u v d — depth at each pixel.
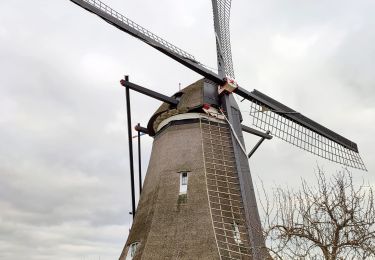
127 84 16.33
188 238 13.12
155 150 17.00
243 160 15.57
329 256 8.21
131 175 17.64
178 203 14.20
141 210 15.41
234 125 16.33
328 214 8.77
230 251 12.74
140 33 15.25
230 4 19.81
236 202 14.22
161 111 17.33
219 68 17.80
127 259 14.15
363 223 8.48
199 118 16.27
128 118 17.30
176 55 15.75
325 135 19.06
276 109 17.94
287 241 8.59
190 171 15.00
